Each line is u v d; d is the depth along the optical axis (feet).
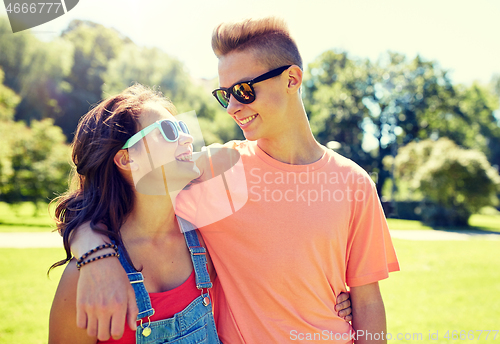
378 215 5.17
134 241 4.07
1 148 47.67
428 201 57.16
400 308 16.12
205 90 79.56
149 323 3.80
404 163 68.80
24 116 76.84
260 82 4.60
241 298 4.86
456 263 24.98
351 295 5.30
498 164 124.06
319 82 96.58
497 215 83.15
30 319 13.75
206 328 4.33
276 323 4.73
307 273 4.74
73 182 4.34
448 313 15.51
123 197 4.03
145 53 79.56
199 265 4.44
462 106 97.40
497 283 20.15
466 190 53.72
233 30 4.64
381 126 94.84
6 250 25.16
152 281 4.06
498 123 120.88
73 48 84.12
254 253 4.78
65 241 3.75
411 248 30.50
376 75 93.09
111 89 77.66
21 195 48.78
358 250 5.13
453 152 56.65
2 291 16.79
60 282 3.54
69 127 81.87
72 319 3.51
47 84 78.43
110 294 3.15
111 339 3.67
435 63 95.61
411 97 94.17
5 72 74.18
